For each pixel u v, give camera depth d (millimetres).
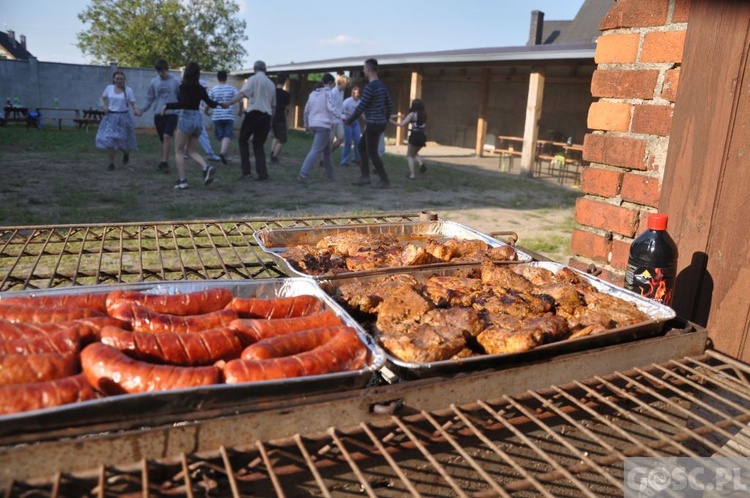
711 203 2312
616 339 1761
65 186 9016
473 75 19266
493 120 20359
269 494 1381
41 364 1293
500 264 2549
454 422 1454
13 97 21297
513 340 1636
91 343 1471
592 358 1624
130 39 39469
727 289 2281
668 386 1545
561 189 12000
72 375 1333
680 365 1722
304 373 1390
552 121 18531
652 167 2594
